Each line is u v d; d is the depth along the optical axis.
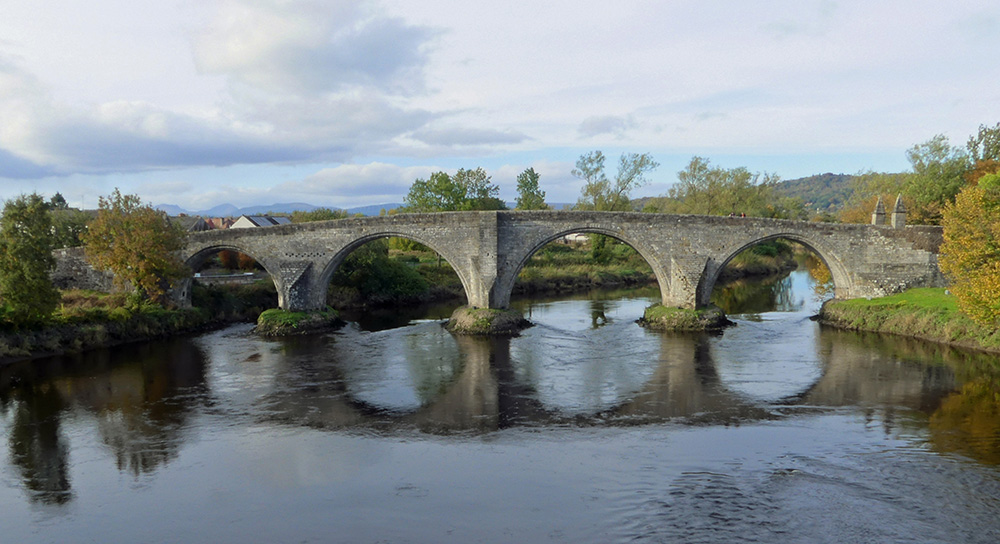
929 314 36.56
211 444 20.80
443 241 42.97
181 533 14.70
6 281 32.06
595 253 80.00
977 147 51.19
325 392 27.25
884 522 14.41
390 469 18.33
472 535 14.20
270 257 44.19
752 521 14.55
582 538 13.94
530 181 84.38
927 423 21.69
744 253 81.38
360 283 58.47
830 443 19.89
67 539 14.55
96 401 25.98
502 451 19.67
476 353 35.06
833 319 42.12
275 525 14.96
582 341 38.25
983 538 13.59
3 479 18.14
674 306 42.69
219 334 42.19
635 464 18.34
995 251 31.39
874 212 43.44
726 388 26.89
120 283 40.56
